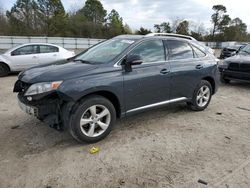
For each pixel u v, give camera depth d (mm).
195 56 5301
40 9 52750
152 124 4711
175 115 5254
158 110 5555
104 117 3943
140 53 4281
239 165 3311
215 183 2914
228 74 8539
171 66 4664
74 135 3662
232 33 67438
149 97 4395
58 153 3551
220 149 3756
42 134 4164
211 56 5746
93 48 4879
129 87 4035
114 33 60281
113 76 3840
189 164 3314
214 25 68375
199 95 5449
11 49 10031
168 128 4527
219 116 5285
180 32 60375
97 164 3287
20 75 4055
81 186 2844
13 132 4230
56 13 53625
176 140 4035
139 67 4184
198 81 5273
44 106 3549
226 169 3209
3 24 46156
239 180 2979
